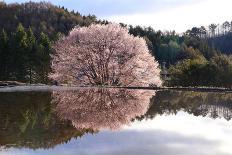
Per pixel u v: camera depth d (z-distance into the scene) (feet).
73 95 102.68
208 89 127.85
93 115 61.98
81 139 40.32
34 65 238.89
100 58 164.86
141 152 34.83
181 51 485.15
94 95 103.81
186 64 170.60
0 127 46.60
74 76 171.53
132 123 53.31
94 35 165.78
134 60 164.04
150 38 517.96
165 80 200.03
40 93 108.06
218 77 161.89
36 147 35.91
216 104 81.87
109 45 164.35
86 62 167.12
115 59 164.66
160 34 571.69
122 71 164.04
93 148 36.06
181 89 132.26
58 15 556.51
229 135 44.57
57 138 40.40
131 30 506.07
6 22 496.23
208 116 62.08
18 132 43.37
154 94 110.11
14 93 106.63
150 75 166.50
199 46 523.70
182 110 70.54
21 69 235.20
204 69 162.40
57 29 502.38
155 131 46.80
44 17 538.47
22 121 52.16
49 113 62.69
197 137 43.06
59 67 172.55
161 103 84.12
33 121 52.60
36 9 560.20
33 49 240.12
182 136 43.55
